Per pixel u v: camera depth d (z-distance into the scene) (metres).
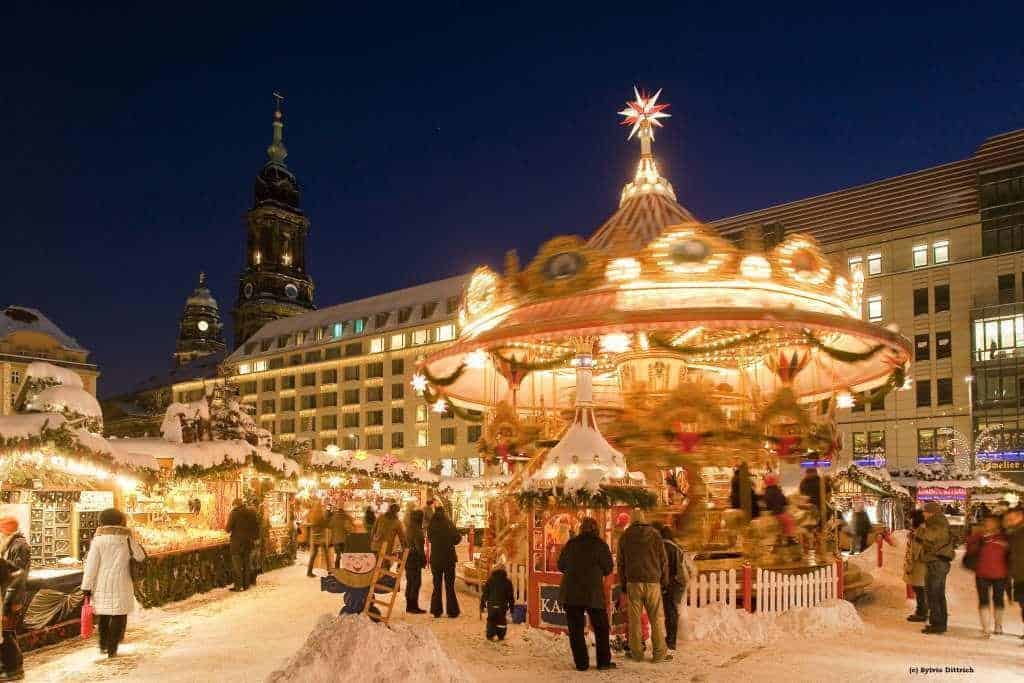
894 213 56.38
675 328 14.45
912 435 52.72
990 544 12.10
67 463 14.51
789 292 15.55
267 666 10.09
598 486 11.78
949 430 51.44
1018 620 13.84
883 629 12.73
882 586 16.91
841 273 16.61
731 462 16.28
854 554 23.56
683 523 15.05
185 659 10.53
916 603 13.91
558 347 18.94
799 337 17.88
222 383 26.00
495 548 14.88
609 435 16.72
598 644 9.84
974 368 51.09
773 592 12.52
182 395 102.88
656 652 10.23
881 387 21.19
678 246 15.12
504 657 10.51
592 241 19.50
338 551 19.84
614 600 11.45
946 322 52.62
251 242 112.31
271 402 90.88
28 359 74.62
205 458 20.33
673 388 17.25
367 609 8.99
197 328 131.50
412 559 14.33
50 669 9.98
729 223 62.78
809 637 11.78
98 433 16.08
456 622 13.30
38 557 14.67
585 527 10.05
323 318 90.69
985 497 39.09
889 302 54.75
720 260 15.09
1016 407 49.31
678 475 18.02
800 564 14.57
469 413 24.14
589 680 9.28
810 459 18.64
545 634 11.41
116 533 10.90
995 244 51.66
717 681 9.21
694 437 15.77
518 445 19.14
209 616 14.28
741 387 21.23
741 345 17.67
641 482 13.43
